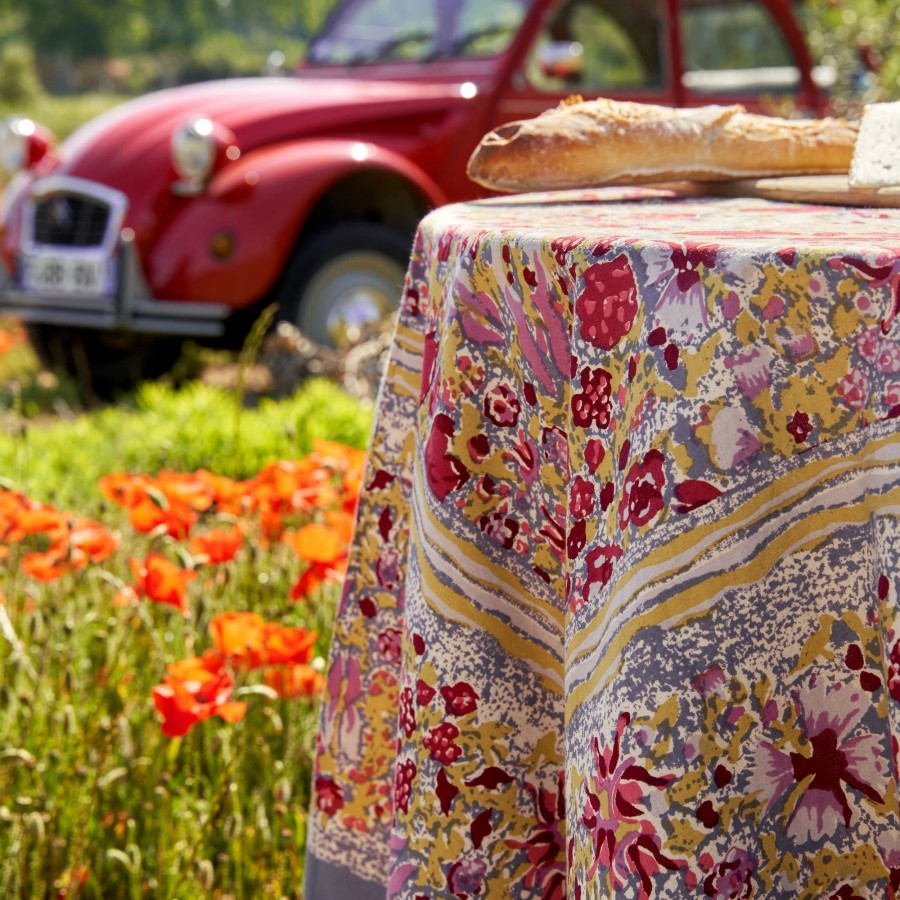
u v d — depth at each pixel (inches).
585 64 232.7
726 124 55.3
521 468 41.8
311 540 73.2
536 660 42.5
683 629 33.3
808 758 33.9
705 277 33.3
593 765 35.6
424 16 247.8
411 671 43.3
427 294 49.6
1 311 216.5
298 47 2716.5
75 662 80.0
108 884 70.9
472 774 42.1
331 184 204.1
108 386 239.1
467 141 223.8
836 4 223.5
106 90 2588.6
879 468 31.5
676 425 33.4
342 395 172.4
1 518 77.9
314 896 54.4
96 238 208.2
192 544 78.2
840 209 48.1
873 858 34.6
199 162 197.9
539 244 38.2
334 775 53.8
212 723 78.2
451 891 42.5
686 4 237.9
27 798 67.7
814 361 32.4
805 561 33.1
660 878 33.6
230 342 218.7
